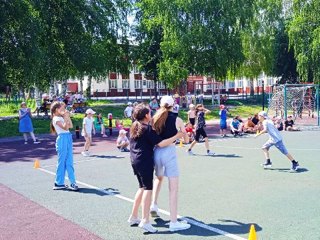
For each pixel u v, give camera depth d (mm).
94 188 8336
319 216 6043
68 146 8227
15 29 22766
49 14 26016
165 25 34406
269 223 5777
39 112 30344
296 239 5098
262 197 7262
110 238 5355
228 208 6617
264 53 44344
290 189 7832
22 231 5742
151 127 5660
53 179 9383
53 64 27000
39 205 7094
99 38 29781
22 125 16875
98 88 63375
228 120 29125
